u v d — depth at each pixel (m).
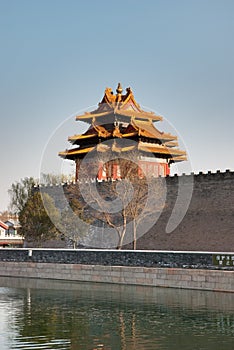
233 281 45.06
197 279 47.03
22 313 38.59
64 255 56.19
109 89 96.12
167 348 29.33
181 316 37.12
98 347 29.53
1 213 105.25
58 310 39.69
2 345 29.84
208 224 66.88
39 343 30.31
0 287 51.19
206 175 67.69
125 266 51.81
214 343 30.33
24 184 98.69
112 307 40.56
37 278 57.44
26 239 74.50
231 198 65.38
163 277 49.03
